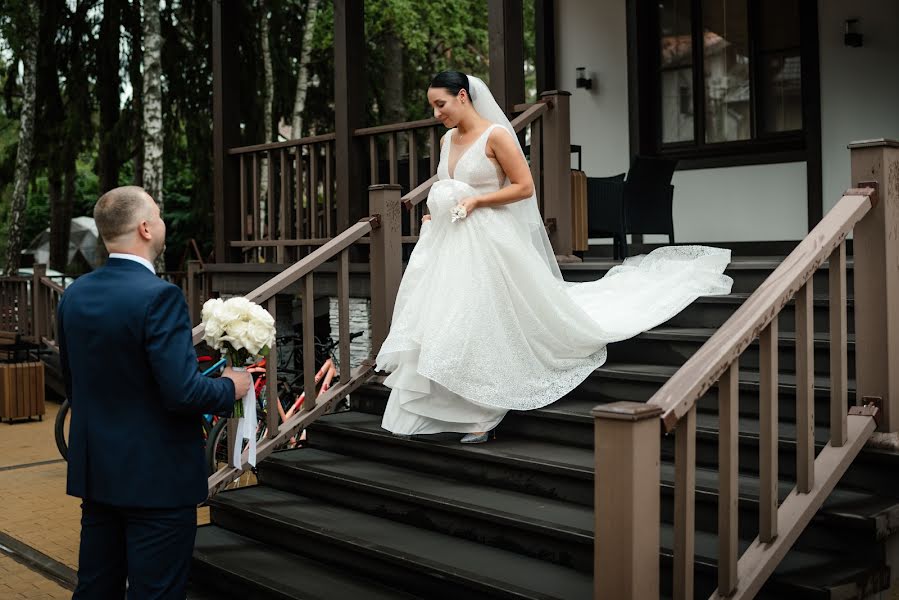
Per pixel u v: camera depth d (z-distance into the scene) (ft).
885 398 11.03
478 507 11.87
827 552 10.29
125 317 9.25
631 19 27.43
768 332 9.46
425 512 12.71
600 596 7.93
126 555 10.04
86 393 9.51
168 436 9.48
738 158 25.82
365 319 23.39
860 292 11.20
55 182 55.26
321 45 55.16
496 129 13.58
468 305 13.07
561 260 18.03
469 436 13.62
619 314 14.97
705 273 15.62
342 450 15.58
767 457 9.46
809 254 10.02
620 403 8.03
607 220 21.09
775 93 25.49
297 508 13.97
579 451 12.92
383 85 56.24
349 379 16.35
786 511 9.88
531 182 13.58
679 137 27.32
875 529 9.80
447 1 58.54
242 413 10.62
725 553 8.93
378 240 16.48
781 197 25.16
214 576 13.08
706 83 26.63
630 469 7.72
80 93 49.93
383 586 11.87
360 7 23.16
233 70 26.66
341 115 23.06
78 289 9.71
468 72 66.39
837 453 10.53
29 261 75.10
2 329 39.60
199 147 49.98
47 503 20.77
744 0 25.85
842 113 23.95
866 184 11.13
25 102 50.57
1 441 28.73
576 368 13.92
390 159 22.04
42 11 49.08
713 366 8.56
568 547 10.93
